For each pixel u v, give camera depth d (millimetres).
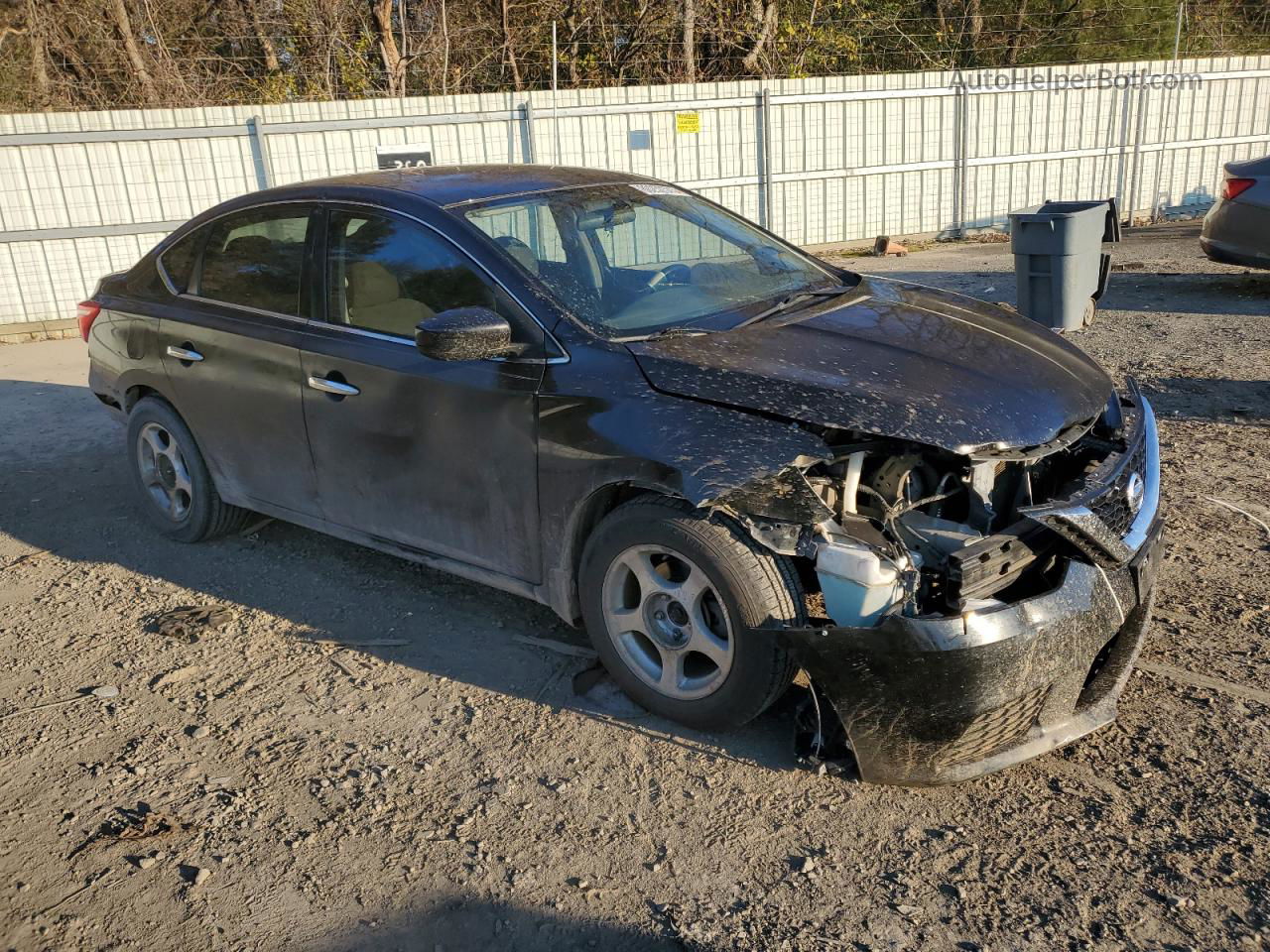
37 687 3932
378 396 3959
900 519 3139
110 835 3070
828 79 14312
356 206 4176
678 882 2785
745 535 3098
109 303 5277
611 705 3605
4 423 7699
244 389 4508
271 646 4152
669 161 13867
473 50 19203
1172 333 8484
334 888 2824
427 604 4434
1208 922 2541
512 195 4133
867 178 14984
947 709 2865
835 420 3012
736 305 3877
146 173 11711
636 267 4059
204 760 3424
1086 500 3035
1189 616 3955
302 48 19031
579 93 13195
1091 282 8367
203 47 18812
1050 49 22406
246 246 4625
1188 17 22562
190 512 5113
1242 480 5270
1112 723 3328
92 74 17812
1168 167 16609
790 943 2559
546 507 3539
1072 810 2965
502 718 3566
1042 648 2883
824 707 3176
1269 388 6824
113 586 4797
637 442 3211
